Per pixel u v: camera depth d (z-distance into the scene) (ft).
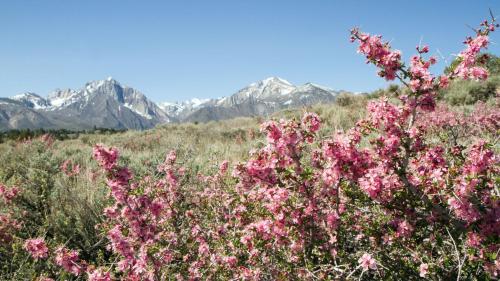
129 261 13.15
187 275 15.25
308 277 12.28
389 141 11.71
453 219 11.65
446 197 11.93
